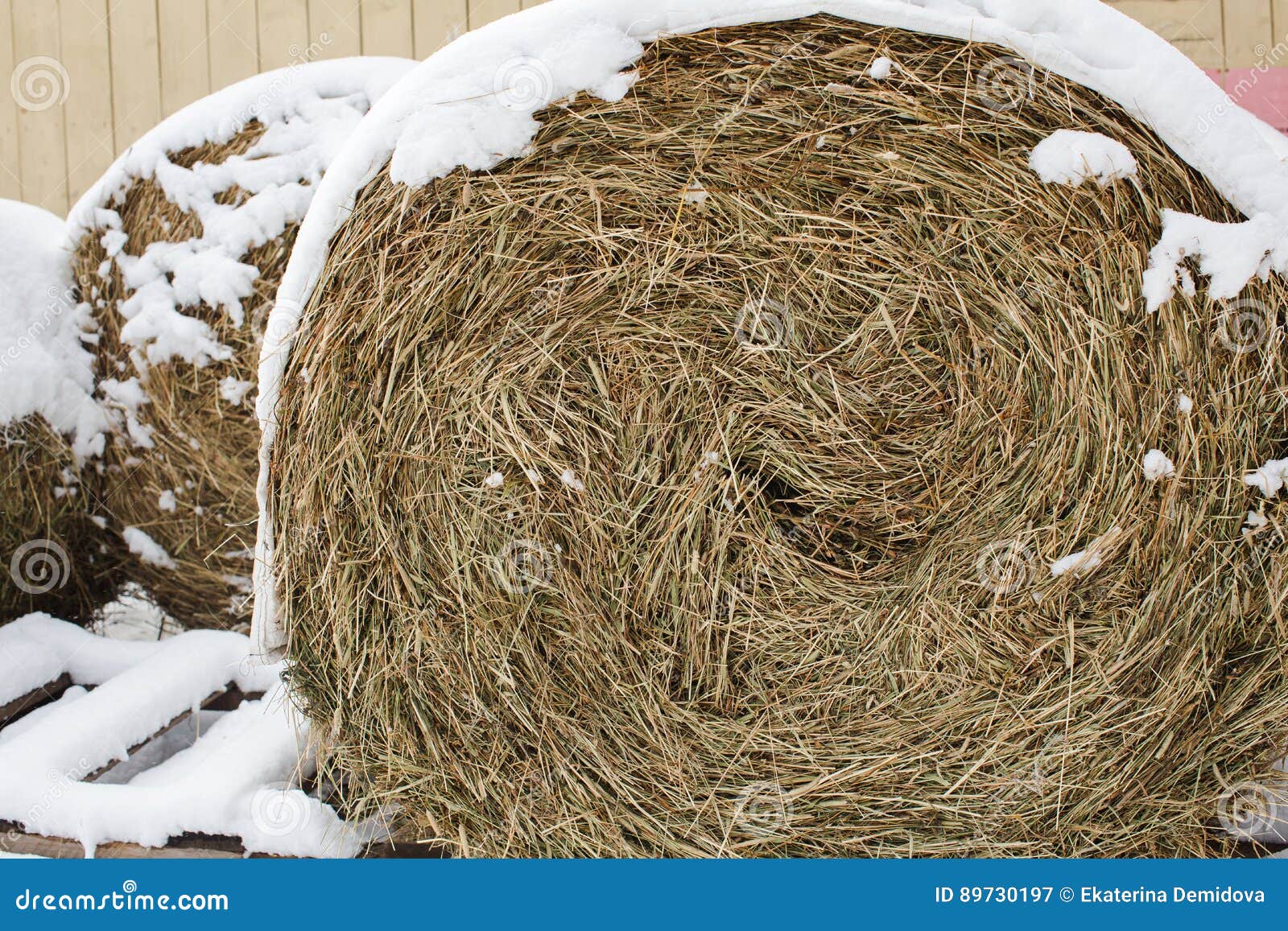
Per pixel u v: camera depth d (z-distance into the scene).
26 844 1.41
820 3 1.17
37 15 3.38
